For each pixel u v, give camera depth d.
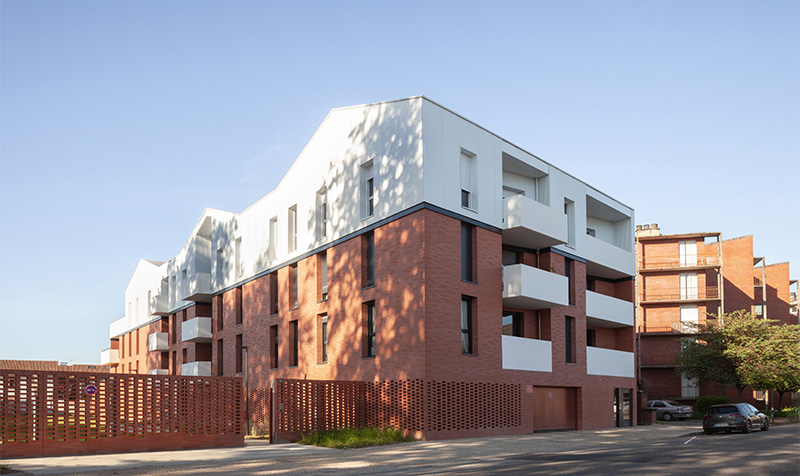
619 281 37.81
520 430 27.77
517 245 30.64
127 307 63.50
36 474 15.28
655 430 31.70
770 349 42.75
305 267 31.92
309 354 30.92
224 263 41.38
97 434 19.94
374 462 17.44
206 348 45.72
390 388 25.62
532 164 30.53
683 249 56.12
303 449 21.38
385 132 27.22
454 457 18.52
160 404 21.23
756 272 64.88
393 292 25.86
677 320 54.72
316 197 31.62
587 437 26.05
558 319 30.89
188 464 17.31
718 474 13.09
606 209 36.59
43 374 19.19
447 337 25.05
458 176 26.53
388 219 26.48
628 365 36.03
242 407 22.84
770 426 36.19
